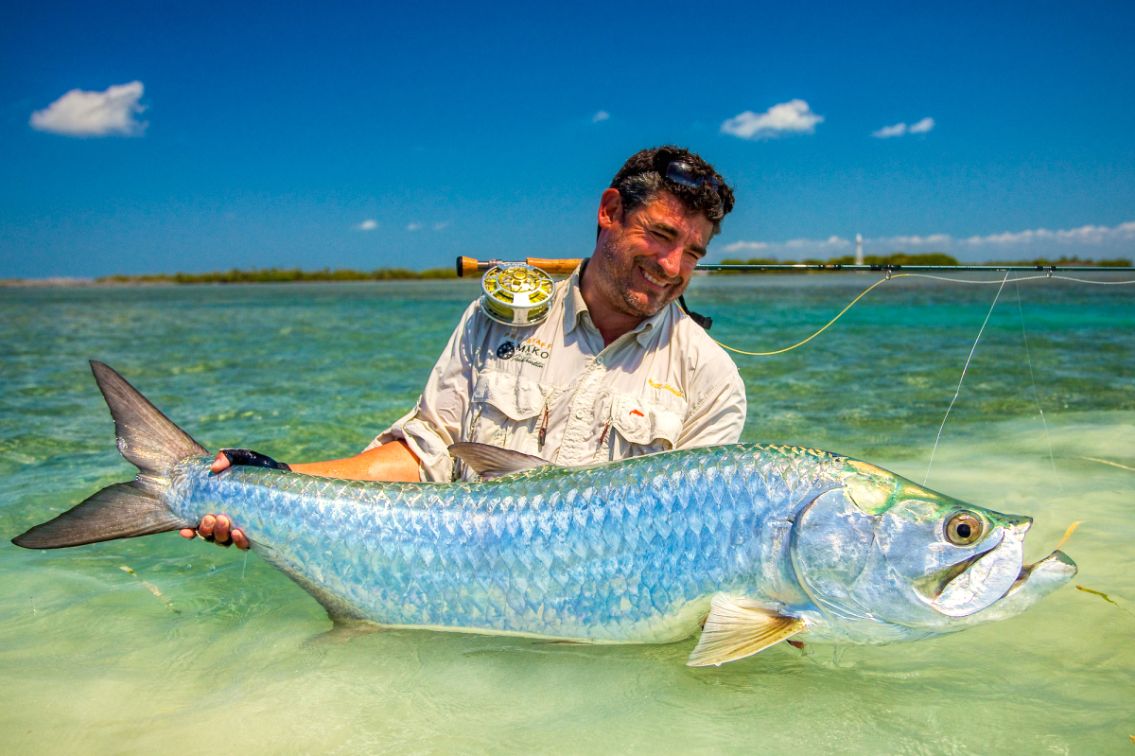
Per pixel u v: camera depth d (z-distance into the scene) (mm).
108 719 987
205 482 1192
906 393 3189
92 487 1958
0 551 1568
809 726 971
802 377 3619
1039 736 938
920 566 1015
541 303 1328
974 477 2014
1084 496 1849
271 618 1272
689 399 1315
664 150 1226
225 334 6684
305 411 2959
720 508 1061
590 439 1290
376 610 1169
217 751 924
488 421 1324
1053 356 4223
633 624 1093
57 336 6633
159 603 1328
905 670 1104
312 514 1158
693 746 936
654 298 1272
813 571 1033
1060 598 1303
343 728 973
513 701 1033
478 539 1119
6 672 1098
